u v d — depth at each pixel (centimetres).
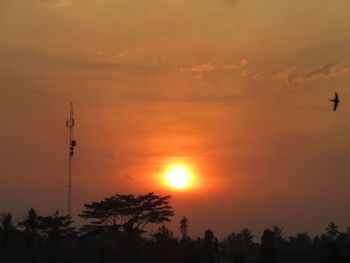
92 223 12525
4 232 11725
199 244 12525
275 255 10506
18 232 11938
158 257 11644
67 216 12269
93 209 12431
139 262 11769
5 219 11762
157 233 12075
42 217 11931
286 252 11612
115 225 12544
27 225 11819
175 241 11675
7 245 12400
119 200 12431
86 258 12406
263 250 10369
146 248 12256
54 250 12081
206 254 10756
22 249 12519
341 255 9994
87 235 12494
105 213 12425
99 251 11944
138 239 12550
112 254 11800
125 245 11906
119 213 12462
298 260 10925
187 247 11056
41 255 12300
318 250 11612
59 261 12038
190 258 10800
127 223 12600
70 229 12400
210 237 10988
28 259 11769
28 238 11856
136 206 12475
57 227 12100
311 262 10362
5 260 11506
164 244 11644
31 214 11912
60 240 12556
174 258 11138
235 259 11481
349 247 10006
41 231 12019
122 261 11756
